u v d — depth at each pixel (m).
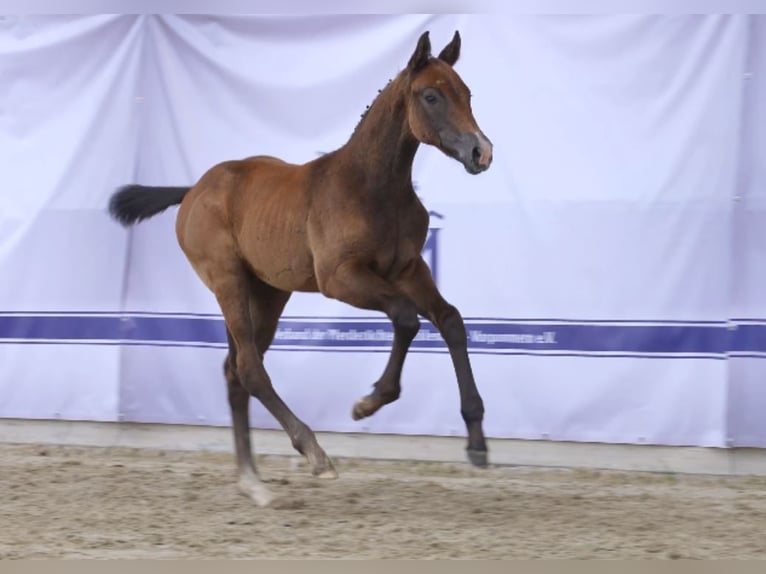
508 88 11.31
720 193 10.95
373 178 8.93
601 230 11.16
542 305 11.27
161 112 12.02
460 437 11.52
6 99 12.29
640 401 11.13
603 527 8.91
